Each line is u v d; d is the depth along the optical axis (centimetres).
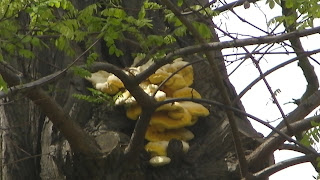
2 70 844
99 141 947
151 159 969
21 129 1034
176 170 976
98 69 873
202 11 918
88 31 859
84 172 935
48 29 850
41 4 831
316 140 902
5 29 825
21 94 893
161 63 884
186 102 1028
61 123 906
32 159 1024
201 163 979
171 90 1020
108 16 861
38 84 823
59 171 959
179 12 859
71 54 868
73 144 923
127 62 1045
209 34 874
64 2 854
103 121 995
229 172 966
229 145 987
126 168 941
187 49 877
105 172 931
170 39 912
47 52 1026
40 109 942
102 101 987
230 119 915
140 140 928
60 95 1001
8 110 1031
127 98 992
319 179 929
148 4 910
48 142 981
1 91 805
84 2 1057
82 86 1018
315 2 864
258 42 863
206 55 889
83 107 1002
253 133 1010
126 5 1041
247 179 935
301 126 948
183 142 984
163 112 1009
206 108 1028
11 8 828
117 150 932
